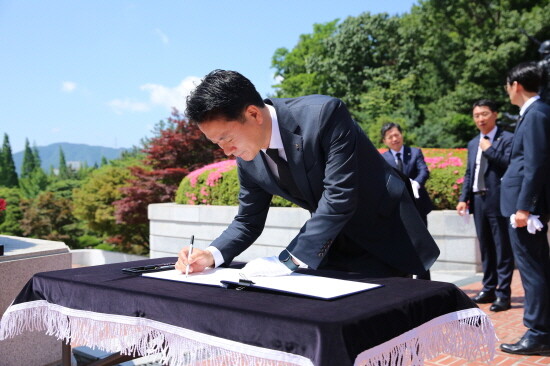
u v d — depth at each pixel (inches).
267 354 52.2
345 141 74.4
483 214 187.2
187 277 74.8
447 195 267.7
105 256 389.1
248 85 69.5
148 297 64.6
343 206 73.1
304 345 49.8
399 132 214.2
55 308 76.9
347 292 61.7
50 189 1029.2
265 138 73.7
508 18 799.1
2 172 2237.9
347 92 1103.6
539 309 129.3
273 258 75.3
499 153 177.8
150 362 120.8
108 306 69.3
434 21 956.0
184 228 319.6
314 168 76.8
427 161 283.7
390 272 86.7
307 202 83.9
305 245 72.9
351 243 88.5
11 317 79.6
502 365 125.2
